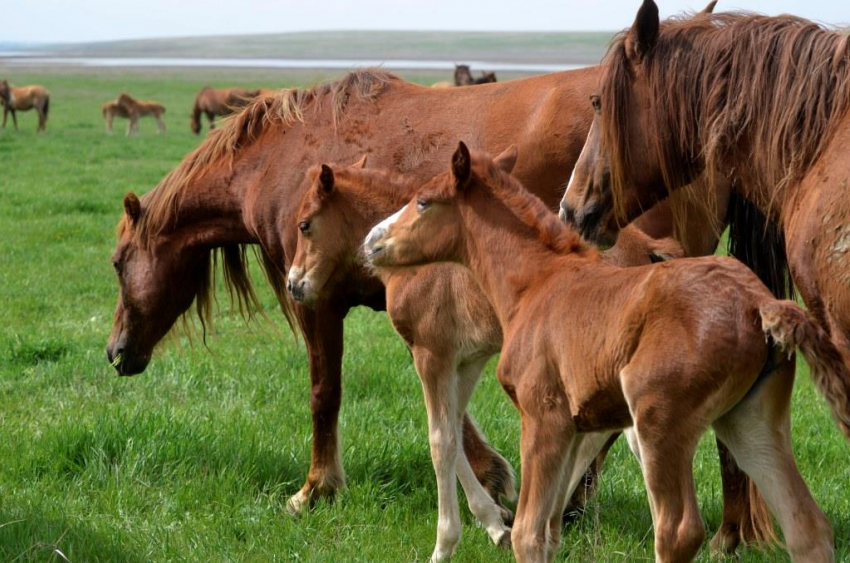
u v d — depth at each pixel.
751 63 4.39
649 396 3.72
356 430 6.67
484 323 5.05
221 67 124.50
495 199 4.70
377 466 6.11
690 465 3.73
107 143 31.27
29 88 37.25
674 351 3.69
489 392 7.70
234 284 7.04
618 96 4.71
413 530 5.41
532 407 4.33
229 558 4.86
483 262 4.76
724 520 5.11
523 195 4.68
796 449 6.56
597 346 3.99
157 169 23.00
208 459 6.02
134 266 6.78
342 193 5.57
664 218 5.32
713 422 3.97
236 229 6.55
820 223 3.95
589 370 4.03
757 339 3.67
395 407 7.14
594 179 4.88
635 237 4.95
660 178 4.77
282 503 5.83
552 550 4.52
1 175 21.25
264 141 6.32
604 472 6.18
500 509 5.52
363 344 8.98
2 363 8.39
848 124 4.02
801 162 4.15
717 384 3.66
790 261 4.12
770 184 4.31
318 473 5.81
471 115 5.71
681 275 3.79
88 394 7.53
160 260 6.72
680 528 3.70
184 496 5.55
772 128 4.27
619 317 3.91
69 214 16.27
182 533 5.12
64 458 5.93
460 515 5.70
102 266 12.35
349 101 6.11
